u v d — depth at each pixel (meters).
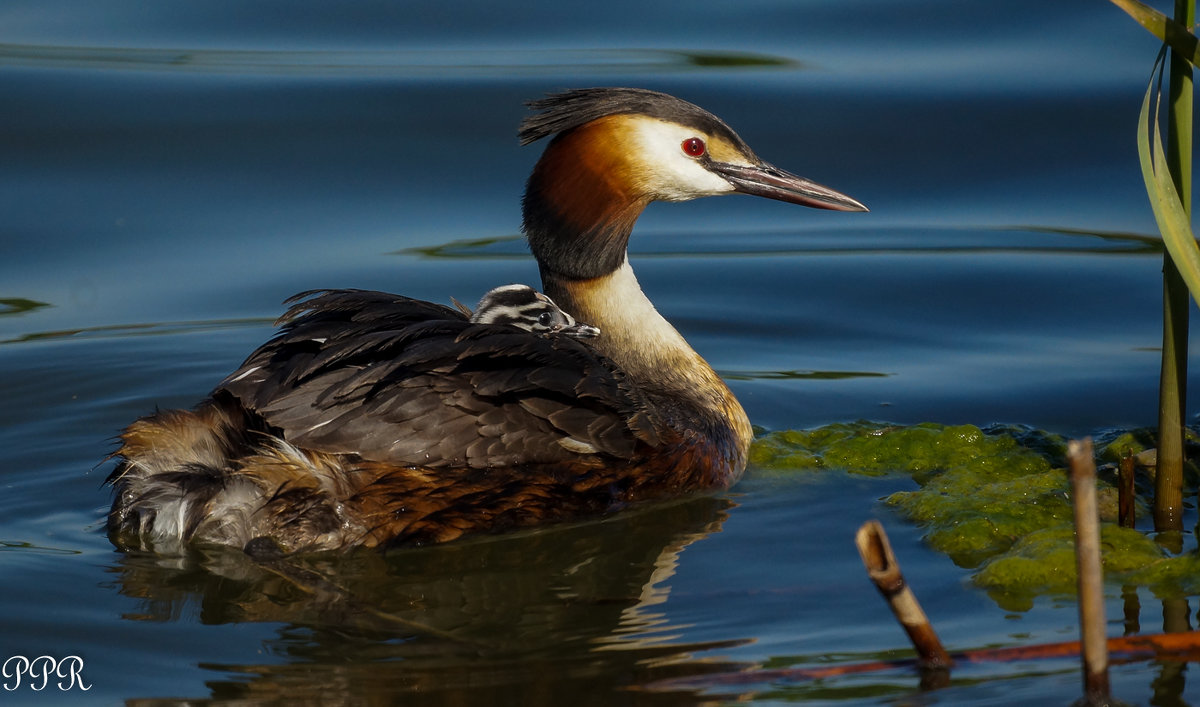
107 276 15.90
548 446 10.43
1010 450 11.74
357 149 18.78
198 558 9.77
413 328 10.21
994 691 7.63
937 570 9.64
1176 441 9.93
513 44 21.53
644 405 10.95
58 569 9.58
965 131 19.06
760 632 8.66
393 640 8.65
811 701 7.66
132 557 9.80
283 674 8.18
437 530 10.23
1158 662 7.90
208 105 19.36
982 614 8.88
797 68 20.53
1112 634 8.52
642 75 20.12
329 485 9.88
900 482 11.44
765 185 12.27
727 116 19.27
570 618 8.96
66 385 13.30
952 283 15.95
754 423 12.81
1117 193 17.78
